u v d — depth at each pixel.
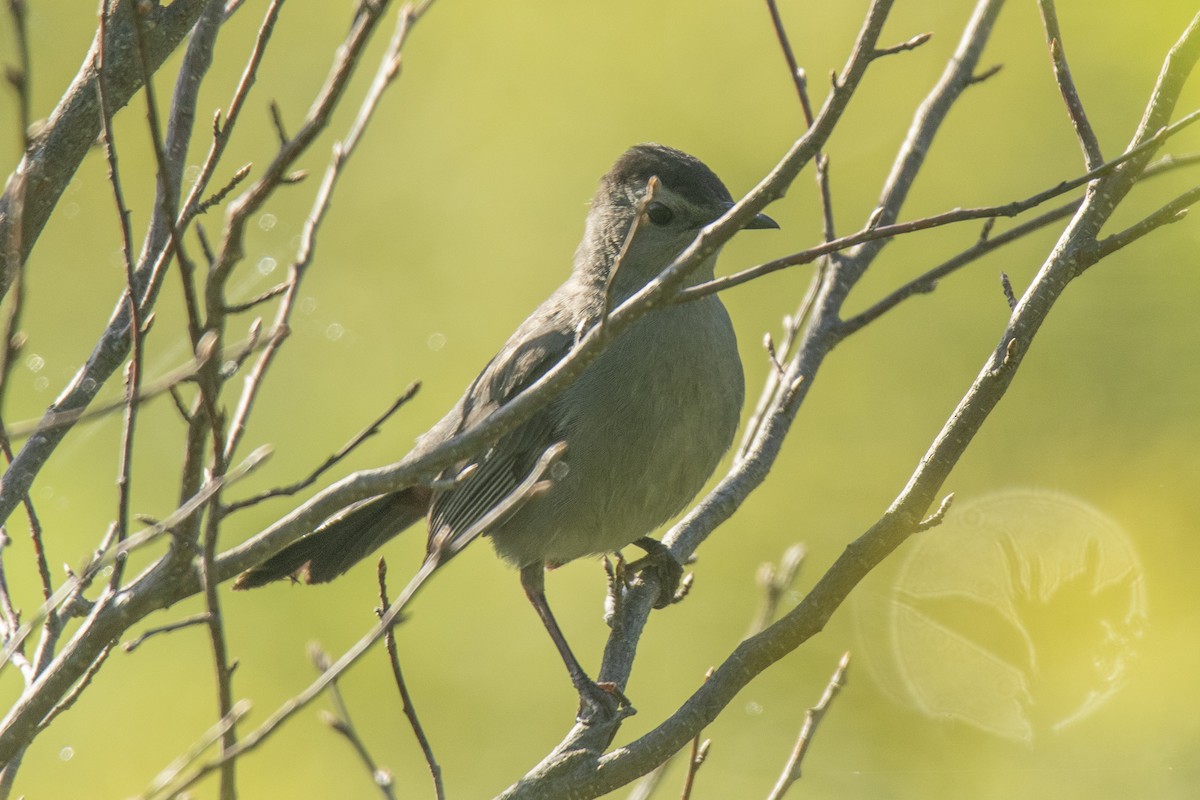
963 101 13.30
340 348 14.02
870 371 12.85
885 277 13.05
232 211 3.62
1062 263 4.87
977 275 12.70
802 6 14.62
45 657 4.90
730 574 12.55
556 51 15.12
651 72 14.86
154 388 3.92
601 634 12.95
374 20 3.58
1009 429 11.66
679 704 12.10
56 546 11.63
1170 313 11.34
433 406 13.89
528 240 14.66
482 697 12.61
